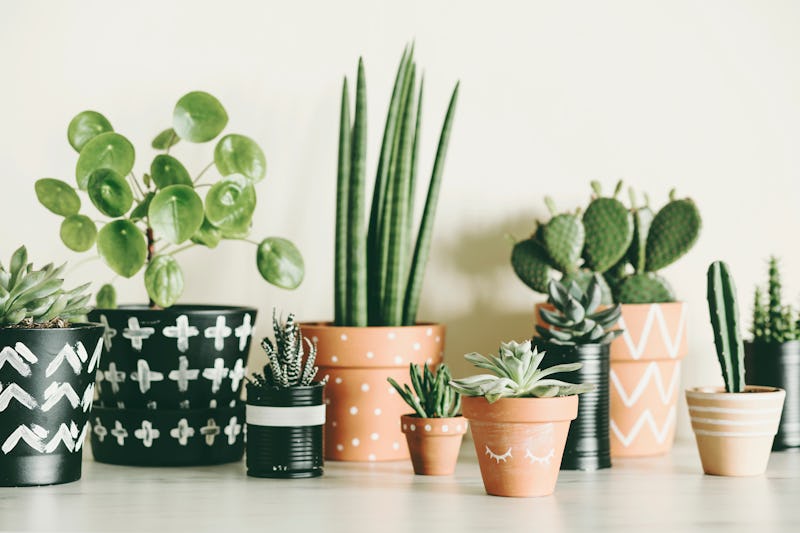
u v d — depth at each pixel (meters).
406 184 1.40
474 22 1.61
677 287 1.63
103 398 1.35
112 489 1.16
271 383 1.24
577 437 1.29
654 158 1.63
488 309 1.60
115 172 1.28
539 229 1.47
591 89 1.63
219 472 1.28
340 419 1.36
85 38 1.56
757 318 1.48
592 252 1.44
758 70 1.64
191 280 1.56
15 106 1.55
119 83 1.57
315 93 1.59
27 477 1.16
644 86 1.63
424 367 1.28
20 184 1.55
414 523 0.97
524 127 1.62
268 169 1.58
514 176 1.61
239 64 1.58
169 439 1.30
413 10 1.61
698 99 1.64
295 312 1.58
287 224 1.58
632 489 1.16
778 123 1.64
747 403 1.23
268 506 1.06
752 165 1.64
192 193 1.31
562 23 1.62
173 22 1.57
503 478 1.10
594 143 1.63
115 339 1.30
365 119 1.39
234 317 1.33
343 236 1.41
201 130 1.37
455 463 1.28
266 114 1.58
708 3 1.64
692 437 1.61
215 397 1.33
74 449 1.19
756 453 1.24
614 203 1.43
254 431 1.24
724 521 0.99
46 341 1.14
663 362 1.42
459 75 1.61
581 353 1.28
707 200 1.64
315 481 1.21
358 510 1.04
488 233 1.61
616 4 1.63
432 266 1.60
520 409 1.08
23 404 1.14
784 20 1.64
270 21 1.58
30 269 1.21
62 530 0.94
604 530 0.94
